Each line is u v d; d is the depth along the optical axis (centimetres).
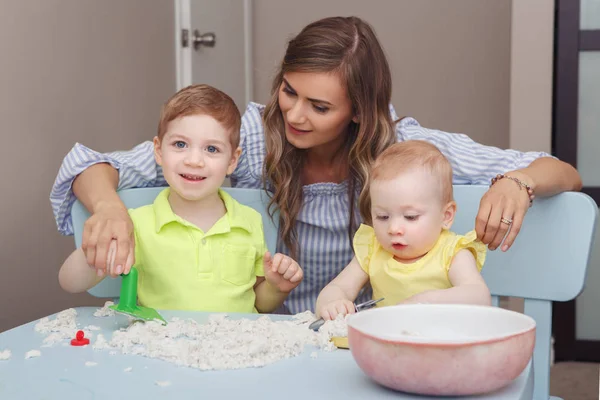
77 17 209
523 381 68
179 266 119
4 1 172
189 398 64
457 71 353
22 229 180
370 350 64
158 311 103
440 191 106
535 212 115
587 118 270
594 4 266
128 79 245
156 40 269
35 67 186
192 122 116
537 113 264
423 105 356
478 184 132
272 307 128
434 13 353
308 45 124
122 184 129
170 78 284
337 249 139
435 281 106
